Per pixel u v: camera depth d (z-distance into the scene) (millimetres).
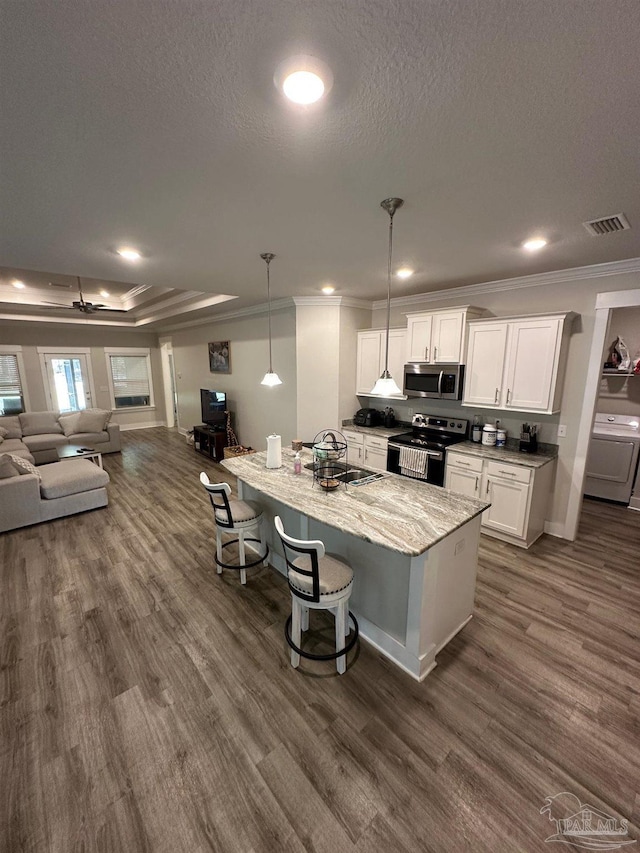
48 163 1569
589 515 4316
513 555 3414
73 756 1700
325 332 4977
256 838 1410
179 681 2096
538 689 2051
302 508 2283
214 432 6488
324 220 2223
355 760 1682
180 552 3523
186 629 2504
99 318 7969
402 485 2711
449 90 1146
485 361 3760
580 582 3020
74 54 1001
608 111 1232
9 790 1569
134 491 5156
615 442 4586
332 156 1526
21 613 2664
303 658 2260
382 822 1458
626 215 2102
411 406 4918
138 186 1787
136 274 3631
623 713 1920
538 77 1088
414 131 1354
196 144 1441
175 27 933
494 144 1432
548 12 888
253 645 2363
